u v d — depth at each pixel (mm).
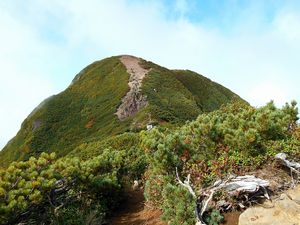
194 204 11055
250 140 12531
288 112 15281
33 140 83688
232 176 11867
